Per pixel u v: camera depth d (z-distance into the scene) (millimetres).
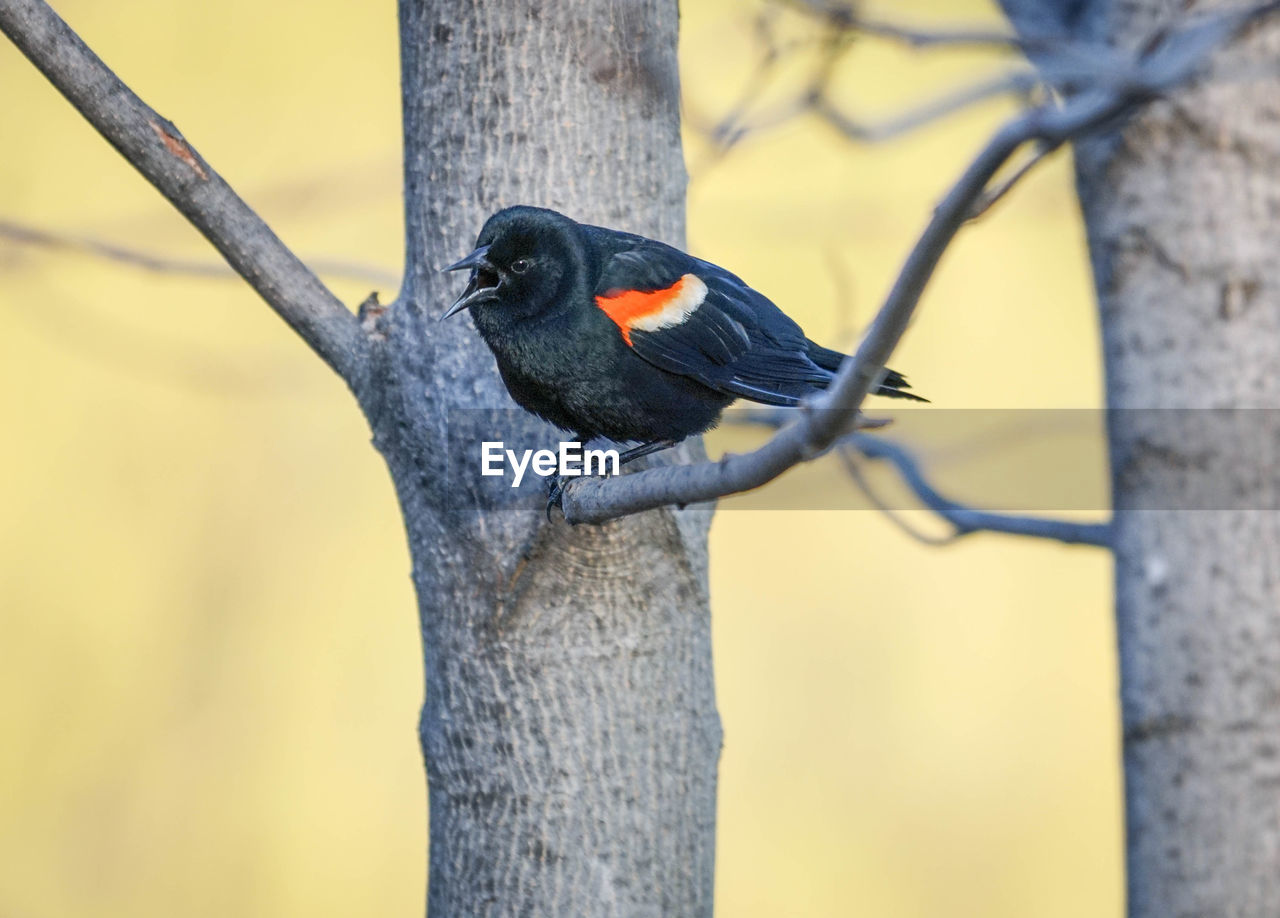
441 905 6625
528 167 6750
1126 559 7750
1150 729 7625
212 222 6500
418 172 6809
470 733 6496
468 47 6711
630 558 6453
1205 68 7262
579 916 6375
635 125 6980
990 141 4168
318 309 6762
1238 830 7359
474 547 6461
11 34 5957
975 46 6203
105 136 6242
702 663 6777
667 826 6535
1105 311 7852
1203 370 7465
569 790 6398
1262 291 7363
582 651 6422
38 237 7668
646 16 6871
